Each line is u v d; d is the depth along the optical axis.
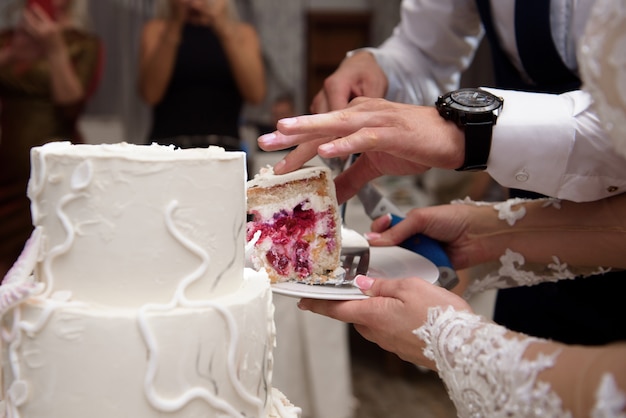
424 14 1.65
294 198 1.33
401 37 1.76
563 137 1.10
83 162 0.87
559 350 0.73
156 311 0.87
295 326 2.28
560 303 1.41
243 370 0.93
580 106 1.11
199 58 2.54
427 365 0.95
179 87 2.57
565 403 0.69
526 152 1.10
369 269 1.30
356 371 3.41
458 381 0.81
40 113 2.66
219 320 0.89
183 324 0.86
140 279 0.89
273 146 1.08
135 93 4.71
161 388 0.86
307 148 1.25
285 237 1.32
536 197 1.46
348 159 1.47
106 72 4.63
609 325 1.35
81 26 2.84
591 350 0.71
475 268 1.47
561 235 1.31
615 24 0.65
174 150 0.99
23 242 2.62
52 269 0.91
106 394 0.86
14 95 2.62
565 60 1.33
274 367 2.28
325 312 1.09
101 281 0.89
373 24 5.49
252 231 1.32
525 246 1.36
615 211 1.26
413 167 1.30
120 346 0.85
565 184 1.14
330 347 2.32
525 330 1.47
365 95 1.54
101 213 0.87
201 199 0.90
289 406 1.05
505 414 0.74
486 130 1.08
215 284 0.93
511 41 1.42
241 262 0.98
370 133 1.03
